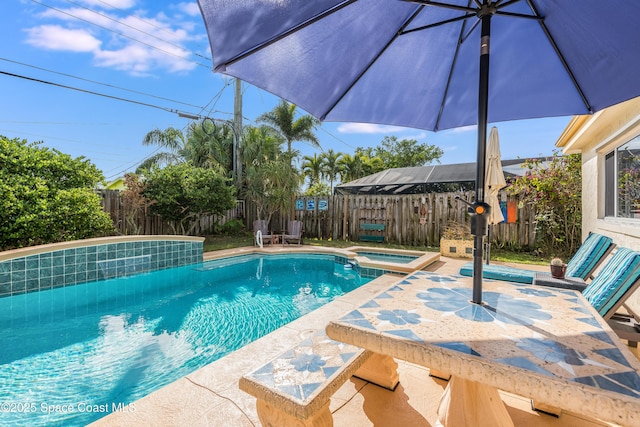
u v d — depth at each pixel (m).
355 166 19.72
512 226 7.90
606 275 2.45
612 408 0.82
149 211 8.35
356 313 1.45
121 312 4.30
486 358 1.02
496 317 1.39
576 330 1.25
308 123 14.62
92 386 2.53
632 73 1.89
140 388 2.50
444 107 2.53
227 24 1.38
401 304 1.58
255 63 1.68
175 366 2.86
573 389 0.86
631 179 3.90
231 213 11.40
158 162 12.33
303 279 6.21
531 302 1.62
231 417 1.79
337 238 10.70
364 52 1.97
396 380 2.15
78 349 3.18
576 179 6.99
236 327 3.83
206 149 12.20
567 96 2.25
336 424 1.78
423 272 2.36
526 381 0.92
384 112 2.45
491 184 4.57
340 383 1.57
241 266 7.26
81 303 4.64
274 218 11.58
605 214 4.87
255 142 11.96
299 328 3.12
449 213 8.85
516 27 1.98
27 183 5.23
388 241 9.77
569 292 1.81
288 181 10.88
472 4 1.93
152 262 6.05
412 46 2.09
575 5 1.65
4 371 2.75
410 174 13.16
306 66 1.85
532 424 1.78
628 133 3.89
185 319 4.07
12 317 4.07
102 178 6.78
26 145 6.00
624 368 0.96
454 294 1.75
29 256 4.45
